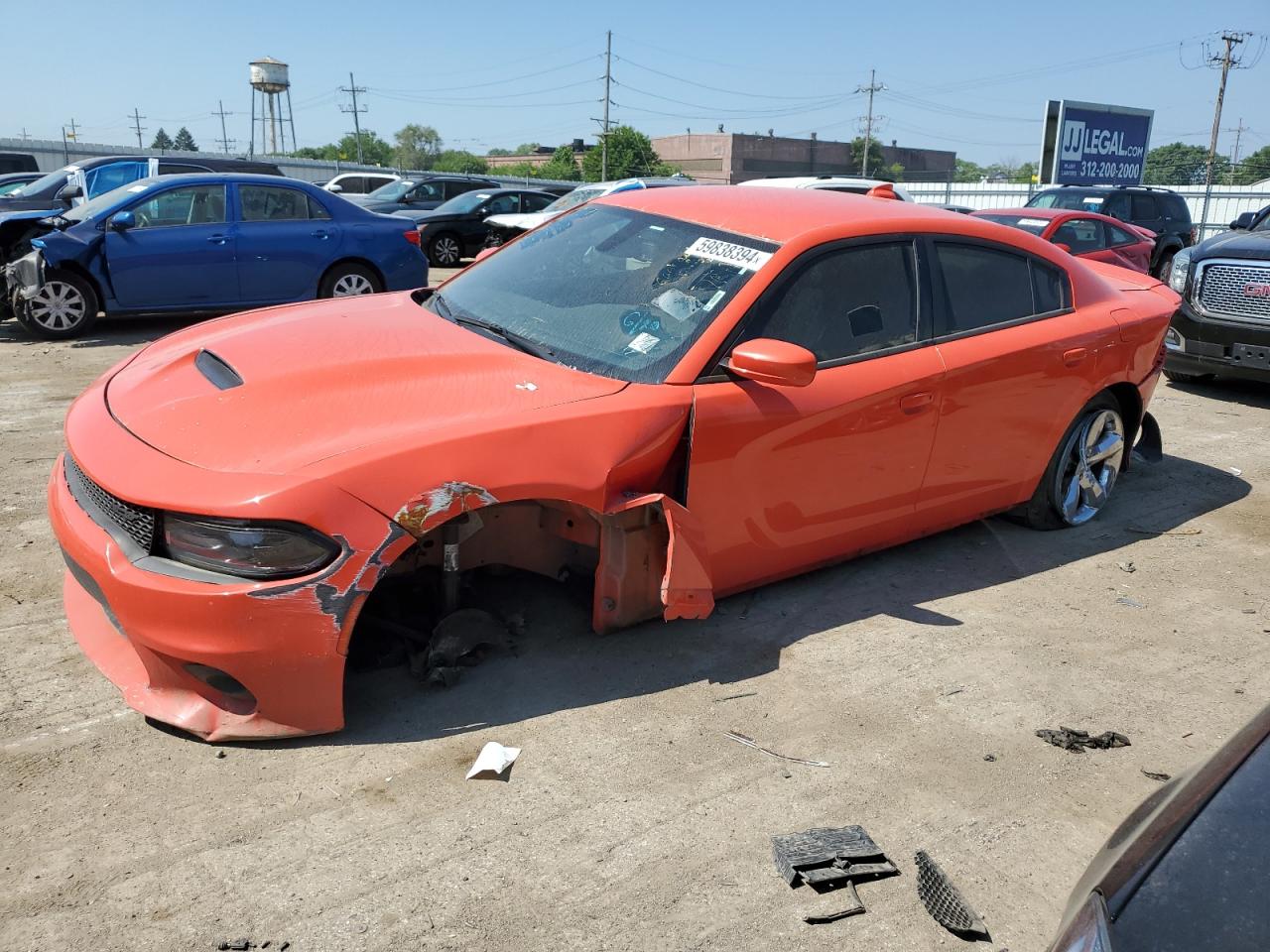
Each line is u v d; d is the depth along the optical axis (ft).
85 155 120.88
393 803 8.75
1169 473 20.20
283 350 10.99
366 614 10.76
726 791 9.25
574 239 13.73
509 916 7.60
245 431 9.38
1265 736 5.65
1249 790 5.25
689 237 12.64
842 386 11.91
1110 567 15.16
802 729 10.33
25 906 7.38
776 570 12.44
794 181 47.57
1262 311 25.09
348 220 34.60
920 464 13.15
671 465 10.96
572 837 8.51
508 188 64.23
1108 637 12.88
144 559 8.83
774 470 11.53
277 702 9.08
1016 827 9.07
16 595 12.14
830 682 11.27
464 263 61.62
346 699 10.20
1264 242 25.70
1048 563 15.15
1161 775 9.98
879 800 9.29
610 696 10.64
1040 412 14.49
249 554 8.59
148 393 10.57
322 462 8.91
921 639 12.45
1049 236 40.16
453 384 10.39
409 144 396.78
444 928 7.45
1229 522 17.51
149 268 30.94
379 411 9.77
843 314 12.26
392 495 8.98
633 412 10.37
